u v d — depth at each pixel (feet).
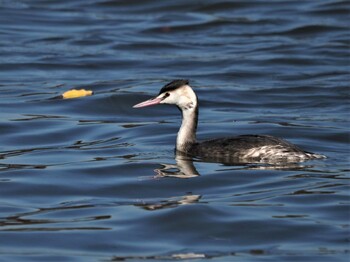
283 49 89.45
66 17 101.09
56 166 55.42
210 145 56.59
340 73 81.41
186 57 87.30
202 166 54.65
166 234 44.88
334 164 54.49
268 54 87.71
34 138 62.28
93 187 51.65
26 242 43.98
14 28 96.84
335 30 95.55
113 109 70.28
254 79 80.33
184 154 57.16
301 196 49.14
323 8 102.73
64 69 83.41
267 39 93.30
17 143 61.21
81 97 72.23
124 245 43.60
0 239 44.34
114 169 54.44
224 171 53.47
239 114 69.00
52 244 43.78
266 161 54.85
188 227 45.57
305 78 80.07
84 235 44.65
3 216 47.34
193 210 47.24
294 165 54.29
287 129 63.57
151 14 102.58
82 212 47.75
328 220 46.11
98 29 96.78
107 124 66.08
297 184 51.06
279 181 51.57
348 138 61.41
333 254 42.22
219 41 92.99
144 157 56.95
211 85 77.66
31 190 51.34
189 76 81.15
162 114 69.21
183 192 50.49
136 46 91.04
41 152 58.85
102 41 92.43
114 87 76.64
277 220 46.03
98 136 62.85
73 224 46.09
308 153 55.16
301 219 46.16
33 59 85.97
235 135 60.29
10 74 81.61
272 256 42.06
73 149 59.47
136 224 45.96
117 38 93.61
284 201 48.57
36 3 106.11
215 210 47.29
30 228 45.62
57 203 49.32
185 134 57.67
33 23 98.73
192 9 103.60
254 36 94.43
